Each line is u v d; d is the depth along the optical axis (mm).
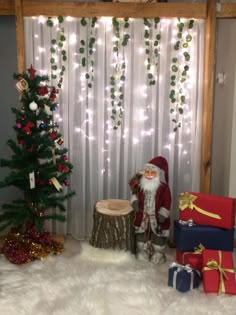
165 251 2771
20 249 2551
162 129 2832
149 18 2652
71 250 2748
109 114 2814
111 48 2715
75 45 2703
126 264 2473
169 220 2666
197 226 2463
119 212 2551
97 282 2230
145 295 2088
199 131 2820
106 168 2904
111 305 1987
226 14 2641
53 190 2609
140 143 2834
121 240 2533
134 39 2703
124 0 2734
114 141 2844
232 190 2764
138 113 2799
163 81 2758
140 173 2648
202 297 2080
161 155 2854
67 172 2627
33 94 2463
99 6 2613
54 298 2061
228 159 2777
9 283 2207
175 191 2924
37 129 2498
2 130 3088
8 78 3021
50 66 2713
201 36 2711
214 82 2975
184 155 2869
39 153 2531
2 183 2518
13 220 2541
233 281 2156
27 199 2629
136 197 2609
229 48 2740
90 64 2723
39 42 2678
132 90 2781
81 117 2793
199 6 2635
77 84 2764
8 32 2963
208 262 2227
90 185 2916
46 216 2643
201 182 2844
